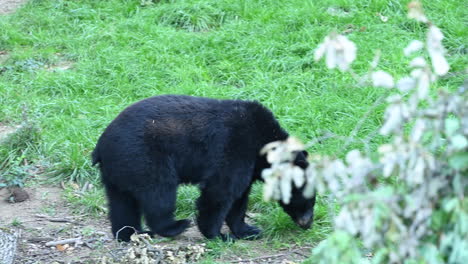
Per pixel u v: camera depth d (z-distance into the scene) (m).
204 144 10.05
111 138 9.91
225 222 11.17
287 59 15.79
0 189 12.47
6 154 13.20
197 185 10.60
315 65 15.59
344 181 5.43
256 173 10.55
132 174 9.80
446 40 16.05
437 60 5.27
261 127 10.28
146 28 17.80
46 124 14.28
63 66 17.06
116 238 10.27
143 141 9.78
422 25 16.77
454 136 5.20
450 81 14.58
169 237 10.38
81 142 13.47
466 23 16.66
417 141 5.14
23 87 15.88
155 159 9.83
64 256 10.16
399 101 5.22
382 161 5.11
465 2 17.47
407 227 5.46
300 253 10.23
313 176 5.33
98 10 19.20
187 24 18.09
